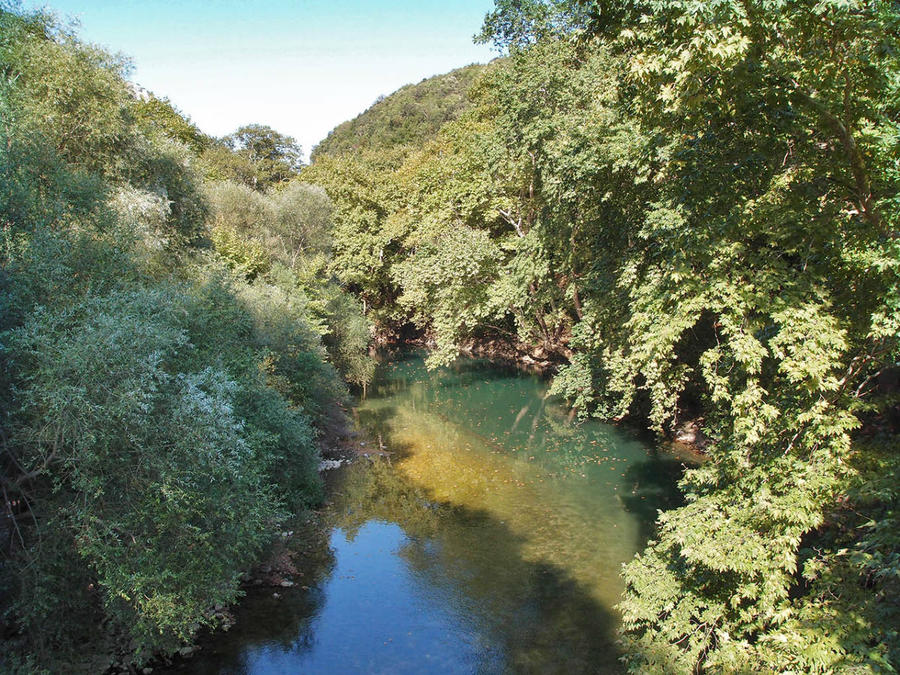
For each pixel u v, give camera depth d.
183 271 18.91
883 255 7.61
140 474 8.16
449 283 30.59
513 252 33.00
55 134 16.27
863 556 7.29
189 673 9.51
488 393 32.06
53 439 7.57
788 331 8.20
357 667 9.73
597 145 18.03
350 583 12.58
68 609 8.88
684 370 15.72
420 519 16.00
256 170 64.56
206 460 8.68
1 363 8.02
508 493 17.72
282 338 21.50
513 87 25.12
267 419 14.45
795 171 8.80
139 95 43.16
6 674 7.61
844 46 7.52
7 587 8.11
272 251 35.44
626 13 8.91
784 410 9.18
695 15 7.16
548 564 13.23
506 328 40.69
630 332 17.34
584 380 22.28
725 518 9.25
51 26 17.95
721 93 8.53
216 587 9.11
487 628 10.84
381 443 23.45
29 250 9.14
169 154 21.30
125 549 8.02
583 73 23.05
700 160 9.30
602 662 9.76
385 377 38.03
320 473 19.77
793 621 7.73
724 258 9.01
